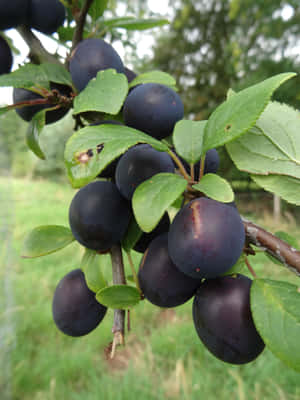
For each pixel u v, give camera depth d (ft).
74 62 0.36
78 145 0.25
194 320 0.32
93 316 0.39
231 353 0.29
